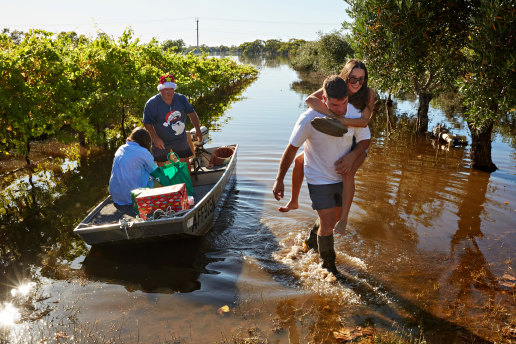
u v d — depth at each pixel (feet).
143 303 12.62
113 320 11.71
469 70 27.50
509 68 24.85
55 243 17.31
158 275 14.47
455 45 36.96
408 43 34.55
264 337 10.89
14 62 26.08
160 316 11.90
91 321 11.66
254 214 20.25
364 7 36.83
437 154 33.45
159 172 18.28
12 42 29.96
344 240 17.12
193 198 18.66
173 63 59.57
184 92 53.88
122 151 18.03
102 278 14.28
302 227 18.67
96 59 36.65
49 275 14.53
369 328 11.30
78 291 13.38
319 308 12.31
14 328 11.30
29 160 31.01
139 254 16.17
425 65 39.68
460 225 18.62
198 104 69.56
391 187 24.18
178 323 11.55
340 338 10.82
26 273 14.69
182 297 12.96
